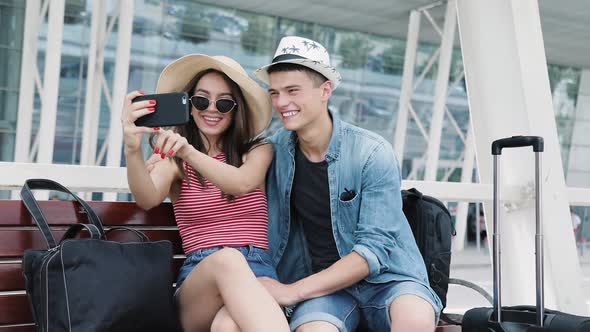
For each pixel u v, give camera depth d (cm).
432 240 229
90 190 227
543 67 319
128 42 903
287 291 201
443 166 1553
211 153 224
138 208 224
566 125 1393
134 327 182
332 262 219
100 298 175
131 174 197
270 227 225
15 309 198
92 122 1045
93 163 1055
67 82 1131
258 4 1166
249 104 222
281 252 224
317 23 1280
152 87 1228
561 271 319
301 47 206
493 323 207
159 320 187
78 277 174
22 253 200
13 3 1029
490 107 322
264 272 213
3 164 209
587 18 829
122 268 181
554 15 826
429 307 196
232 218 216
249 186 211
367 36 1343
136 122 195
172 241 230
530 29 318
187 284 199
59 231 207
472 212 1455
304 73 204
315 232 222
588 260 982
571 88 1285
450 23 1147
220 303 196
